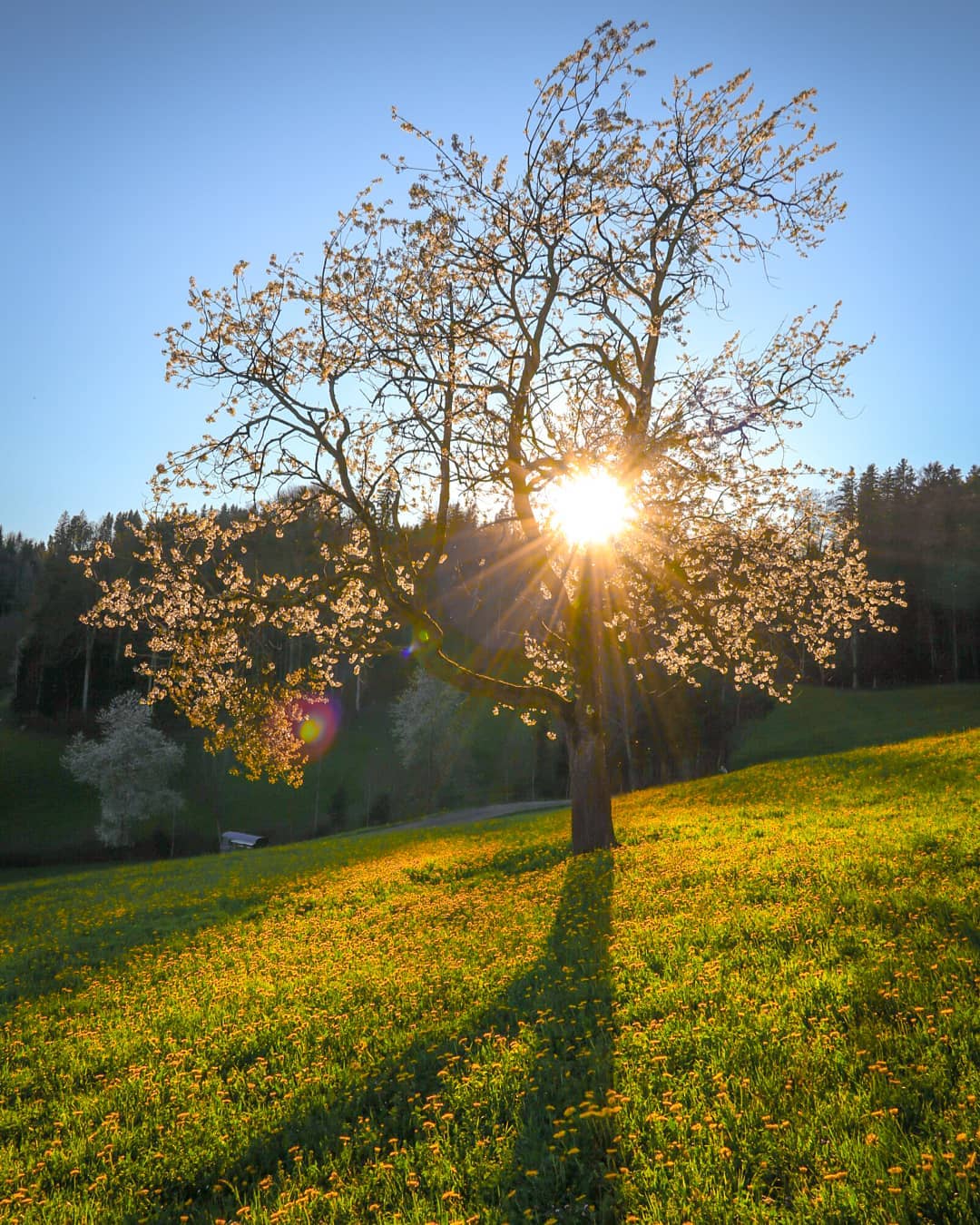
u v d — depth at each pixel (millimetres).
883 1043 6805
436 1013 10133
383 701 113375
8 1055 11039
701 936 11039
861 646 97562
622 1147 6008
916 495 114500
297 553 20188
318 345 19078
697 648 23641
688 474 18875
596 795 21812
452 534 21016
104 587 18656
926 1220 4680
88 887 37375
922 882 11500
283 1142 7359
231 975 14109
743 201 21109
